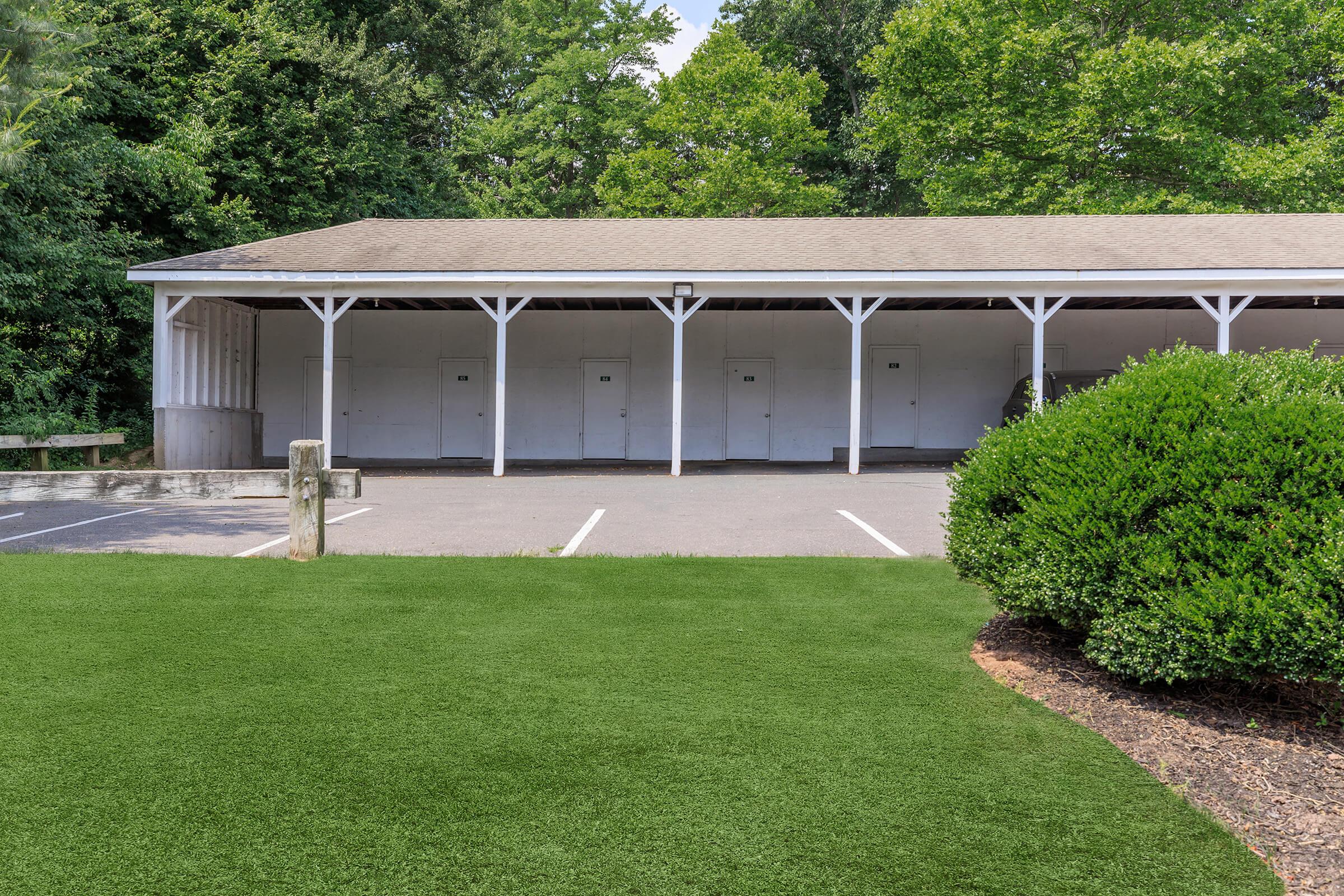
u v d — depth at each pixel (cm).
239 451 1880
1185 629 351
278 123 2277
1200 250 1574
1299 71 2691
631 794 283
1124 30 2767
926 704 371
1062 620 416
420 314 2009
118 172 1744
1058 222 1844
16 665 404
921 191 3319
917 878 237
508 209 3684
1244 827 274
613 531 848
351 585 574
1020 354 1969
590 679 396
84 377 1794
